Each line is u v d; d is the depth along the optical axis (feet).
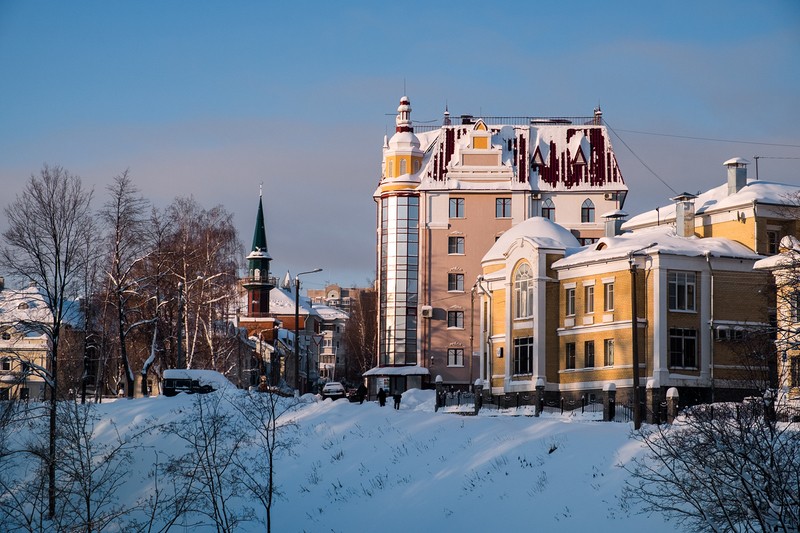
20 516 138.21
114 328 268.41
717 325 205.46
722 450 89.35
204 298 275.18
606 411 165.27
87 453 134.21
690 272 207.10
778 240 220.84
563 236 240.12
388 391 331.36
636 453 129.90
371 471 158.10
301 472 162.71
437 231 332.19
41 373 174.91
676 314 204.74
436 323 330.13
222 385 205.57
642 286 207.72
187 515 149.18
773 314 209.36
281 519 149.69
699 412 98.32
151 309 270.05
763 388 147.43
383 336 335.26
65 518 138.82
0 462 144.05
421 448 160.35
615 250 211.61
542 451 143.23
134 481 160.97
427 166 335.06
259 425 171.94
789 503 88.58
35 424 156.46
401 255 333.01
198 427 155.63
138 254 255.91
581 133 341.62
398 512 142.92
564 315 224.94
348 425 179.73
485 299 254.47
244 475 154.81
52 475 133.18
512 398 221.05
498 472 142.10
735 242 217.36
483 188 330.54
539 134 343.26
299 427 180.45
